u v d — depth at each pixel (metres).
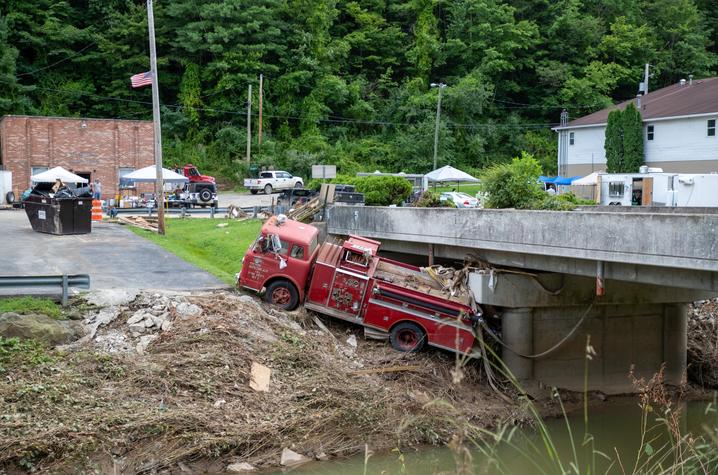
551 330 19.64
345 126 75.38
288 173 61.69
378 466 14.03
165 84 71.69
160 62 69.12
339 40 76.50
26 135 51.28
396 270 20.16
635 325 20.55
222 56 69.94
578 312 19.91
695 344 22.52
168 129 68.75
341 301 19.59
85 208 28.84
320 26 73.94
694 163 49.66
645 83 65.88
